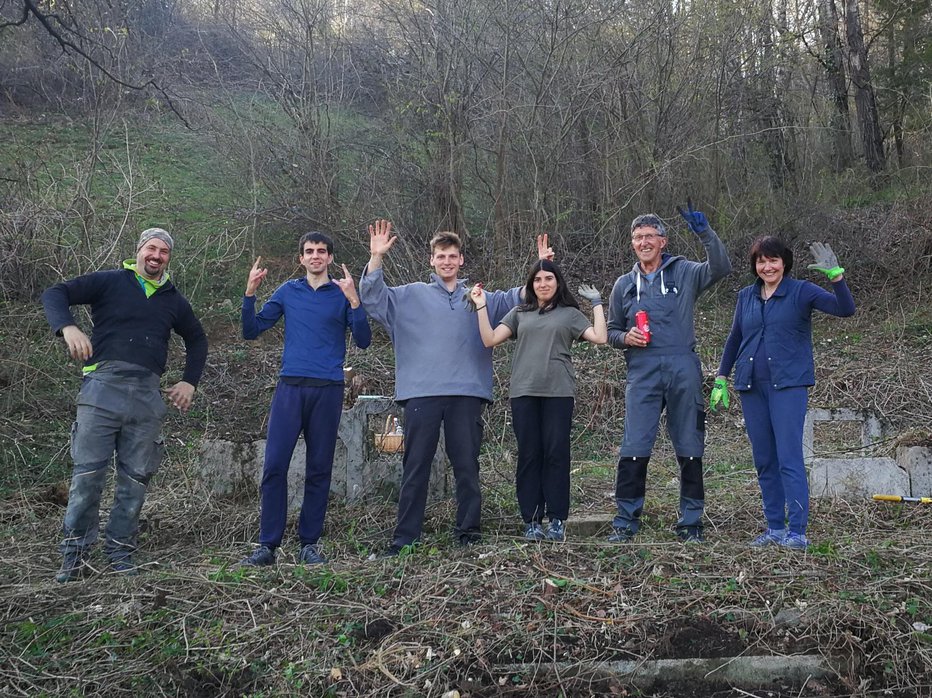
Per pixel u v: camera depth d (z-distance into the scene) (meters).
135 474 4.41
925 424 7.82
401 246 11.20
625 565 3.99
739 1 12.42
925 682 3.19
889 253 12.13
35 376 8.03
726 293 12.05
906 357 9.52
